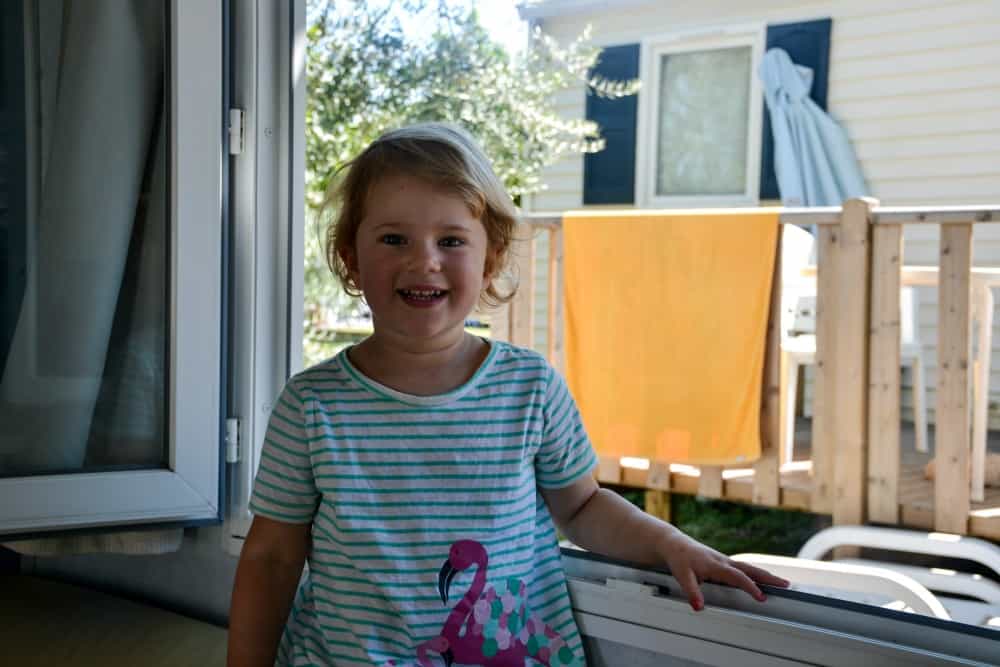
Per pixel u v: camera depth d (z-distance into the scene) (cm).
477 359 124
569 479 129
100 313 166
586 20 635
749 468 342
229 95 165
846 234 307
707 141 607
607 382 336
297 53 169
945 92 530
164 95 162
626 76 627
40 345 165
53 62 165
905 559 315
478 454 118
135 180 165
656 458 329
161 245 164
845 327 309
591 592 132
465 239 117
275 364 172
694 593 116
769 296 317
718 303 319
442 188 115
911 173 543
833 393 313
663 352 327
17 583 193
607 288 335
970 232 291
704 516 479
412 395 118
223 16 160
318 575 118
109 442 166
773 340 321
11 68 164
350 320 588
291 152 170
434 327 116
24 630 168
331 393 119
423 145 117
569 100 647
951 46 525
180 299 160
